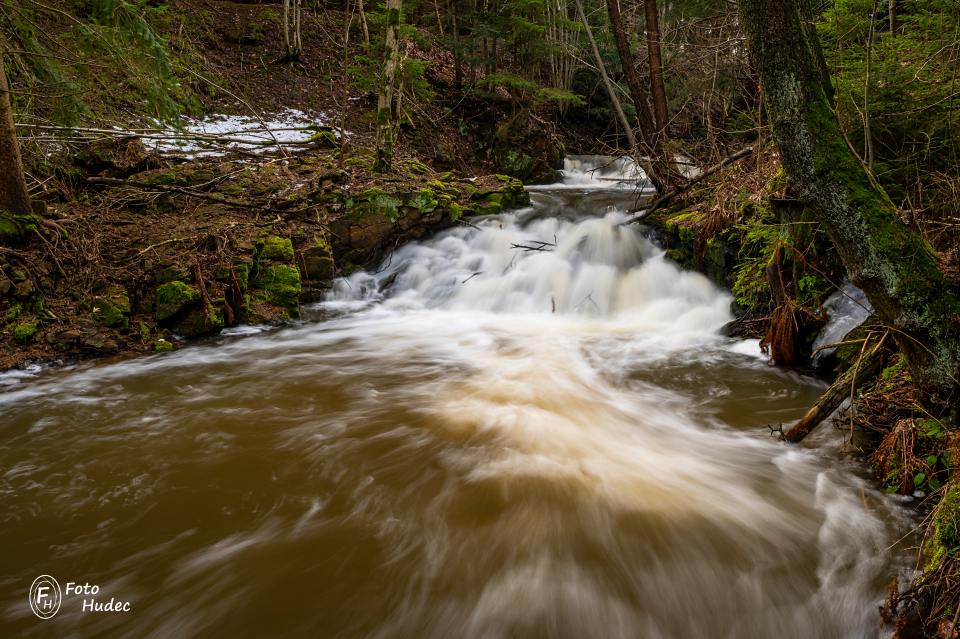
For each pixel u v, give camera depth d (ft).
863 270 9.91
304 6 60.70
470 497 12.03
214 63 49.29
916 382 11.00
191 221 26.37
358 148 39.83
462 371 19.51
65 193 26.00
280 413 16.03
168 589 9.45
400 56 39.88
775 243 19.02
